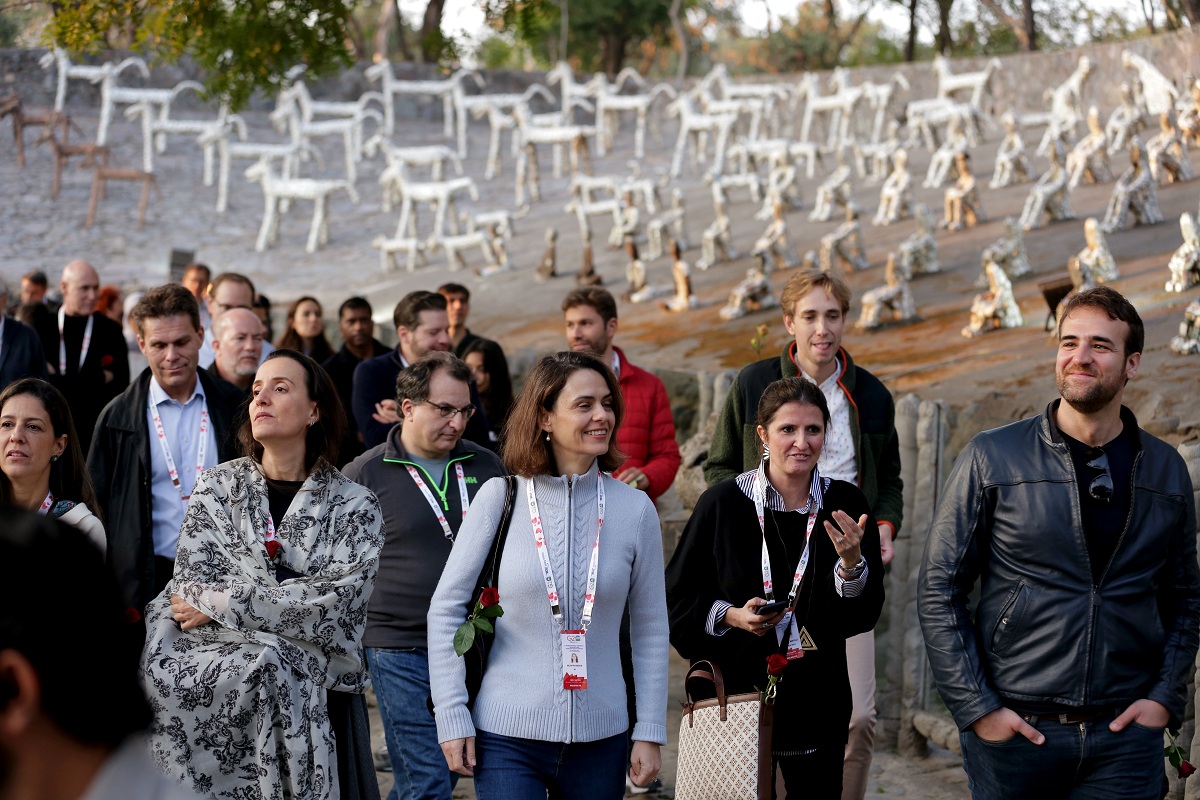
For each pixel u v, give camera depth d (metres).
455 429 4.53
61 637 1.12
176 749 3.50
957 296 9.91
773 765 3.73
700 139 22.45
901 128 20.64
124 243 18.61
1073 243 10.36
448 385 4.52
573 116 29.28
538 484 3.53
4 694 1.12
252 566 3.65
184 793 1.20
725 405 4.77
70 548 1.16
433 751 4.28
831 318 4.55
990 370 7.62
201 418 4.95
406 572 4.42
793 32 40.09
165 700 3.50
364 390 5.96
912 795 5.23
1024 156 14.53
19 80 24.62
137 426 4.80
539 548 3.44
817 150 19.05
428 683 4.38
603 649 3.47
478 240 16.11
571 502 3.51
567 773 3.40
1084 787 3.49
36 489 4.09
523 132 21.41
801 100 26.06
